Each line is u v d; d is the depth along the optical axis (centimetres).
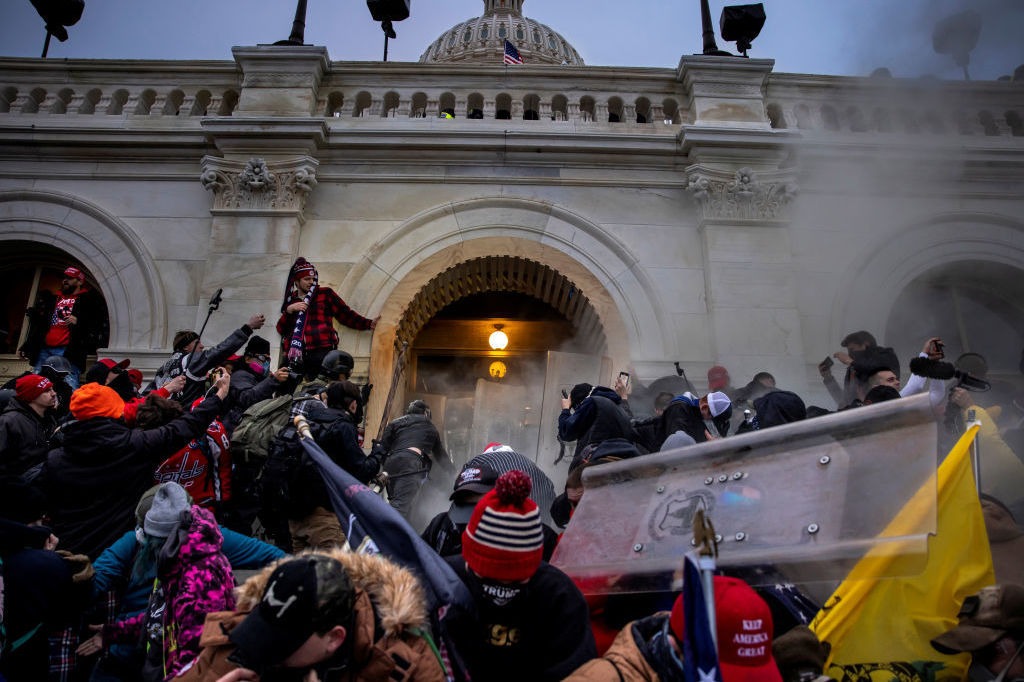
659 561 232
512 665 224
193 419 416
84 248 822
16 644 288
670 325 807
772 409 404
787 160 881
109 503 387
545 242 841
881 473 218
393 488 546
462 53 2400
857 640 250
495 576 217
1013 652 230
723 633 184
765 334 793
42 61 888
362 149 858
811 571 212
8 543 297
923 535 194
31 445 459
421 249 827
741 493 239
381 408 752
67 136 840
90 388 397
